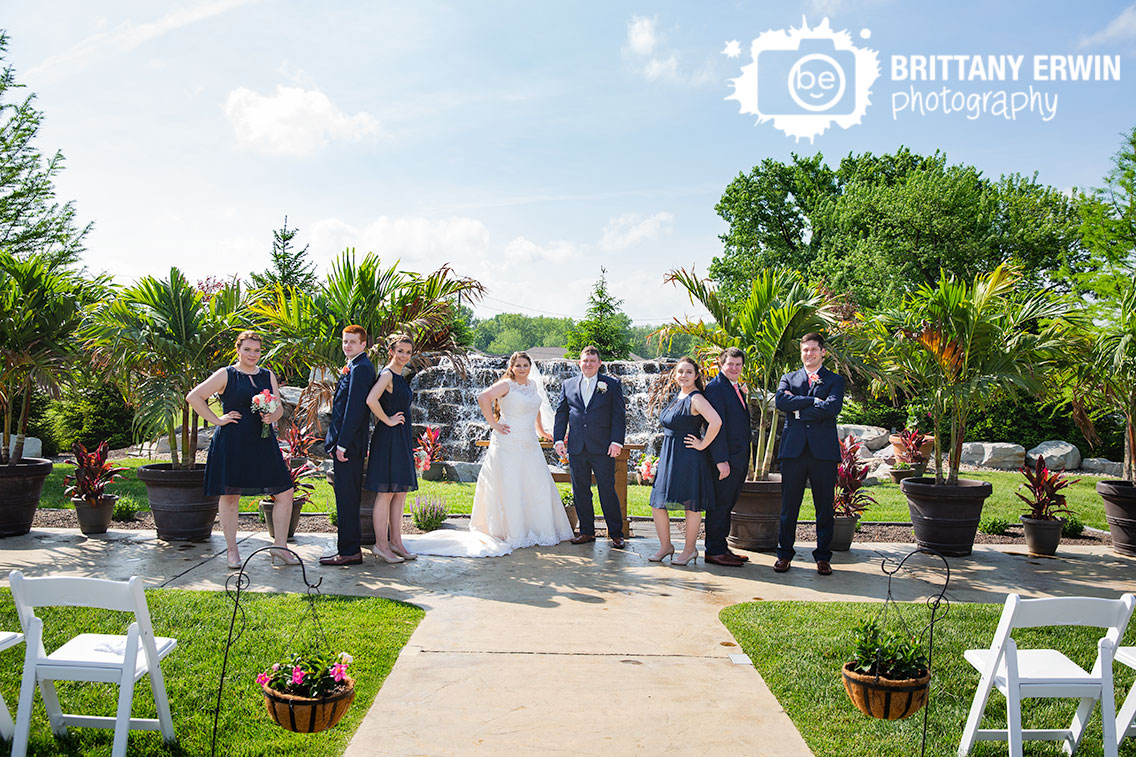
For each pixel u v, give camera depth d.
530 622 5.24
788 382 7.19
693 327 8.88
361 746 3.42
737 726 3.68
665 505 6.99
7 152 25.44
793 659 4.52
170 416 7.72
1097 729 3.75
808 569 7.06
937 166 33.62
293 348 8.45
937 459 8.15
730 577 6.69
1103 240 18.38
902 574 6.91
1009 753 3.30
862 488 13.60
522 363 7.92
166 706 3.34
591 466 7.99
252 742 3.41
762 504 7.88
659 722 3.71
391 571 6.68
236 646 4.46
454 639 4.86
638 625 5.22
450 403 17.89
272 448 6.62
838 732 3.63
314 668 3.13
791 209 37.38
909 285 28.28
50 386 7.84
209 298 9.09
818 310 8.07
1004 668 3.42
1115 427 18.78
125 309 8.18
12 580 3.11
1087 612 3.21
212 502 7.79
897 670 3.27
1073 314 8.17
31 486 7.81
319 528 8.78
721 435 6.99
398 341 6.95
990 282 7.95
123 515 8.74
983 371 7.91
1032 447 19.86
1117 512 8.01
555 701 3.93
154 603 5.28
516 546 7.73
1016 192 31.03
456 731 3.58
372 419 7.89
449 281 8.96
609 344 39.00
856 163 37.59
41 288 8.12
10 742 3.32
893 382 8.19
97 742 3.40
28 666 3.13
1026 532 7.96
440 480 13.99
